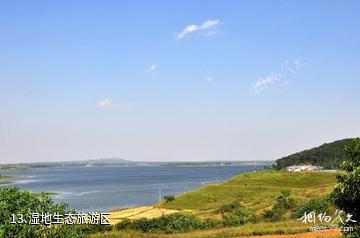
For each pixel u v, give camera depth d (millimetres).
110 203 132250
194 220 55750
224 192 116375
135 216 85938
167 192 172750
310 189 99250
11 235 24188
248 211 68688
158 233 51125
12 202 25812
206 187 126625
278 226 49156
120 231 50562
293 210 64688
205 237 44344
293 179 130625
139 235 46781
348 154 21516
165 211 95188
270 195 95938
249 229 47031
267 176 137250
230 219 58469
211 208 92438
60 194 168750
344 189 20219
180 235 46312
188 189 186500
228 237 43469
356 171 20000
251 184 127562
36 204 26750
